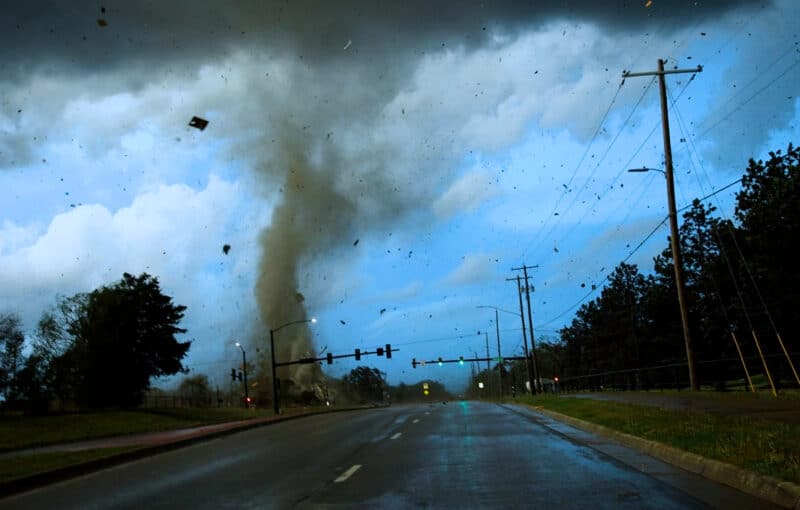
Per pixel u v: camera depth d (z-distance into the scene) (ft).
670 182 102.78
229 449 68.90
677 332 191.52
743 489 31.71
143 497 38.24
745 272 127.65
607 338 238.48
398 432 76.07
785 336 122.11
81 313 196.24
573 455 48.08
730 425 48.88
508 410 121.80
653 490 32.96
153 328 209.26
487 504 31.37
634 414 68.59
